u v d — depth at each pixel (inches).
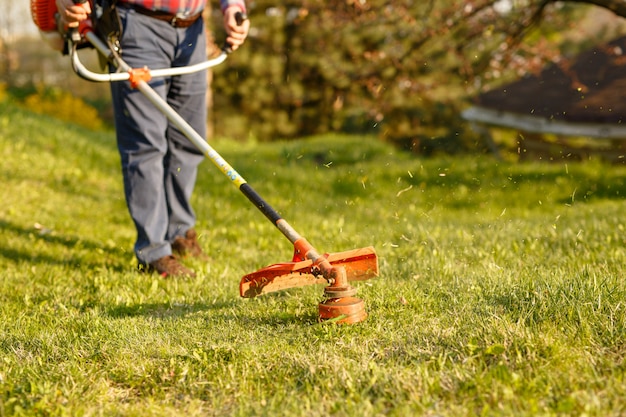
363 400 79.1
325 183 398.6
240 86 730.8
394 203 331.3
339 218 266.5
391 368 86.1
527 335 90.3
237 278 157.5
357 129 748.6
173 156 171.6
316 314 114.7
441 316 106.9
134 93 155.3
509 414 72.4
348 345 96.0
